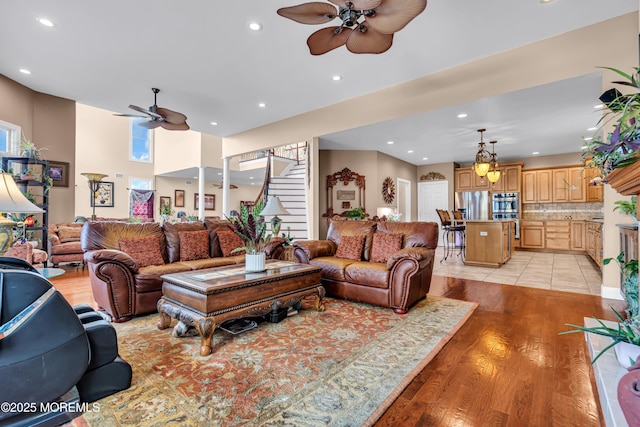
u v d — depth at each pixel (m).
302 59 3.72
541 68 3.37
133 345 2.33
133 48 3.46
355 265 3.43
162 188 11.20
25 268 1.73
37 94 4.78
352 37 2.41
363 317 2.95
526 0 2.69
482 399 1.65
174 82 4.35
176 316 2.40
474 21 2.99
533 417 1.50
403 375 1.89
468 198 8.50
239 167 10.12
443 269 5.46
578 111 4.36
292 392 1.71
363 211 6.32
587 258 6.73
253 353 2.19
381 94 4.65
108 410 1.55
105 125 9.91
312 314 3.04
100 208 9.73
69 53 3.56
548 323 2.77
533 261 6.35
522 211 8.16
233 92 4.70
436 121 4.77
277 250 4.21
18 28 3.07
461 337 2.48
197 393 1.70
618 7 2.82
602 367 1.45
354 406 1.59
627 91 2.94
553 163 7.82
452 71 3.98
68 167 5.18
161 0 2.69
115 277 2.79
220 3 2.74
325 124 5.35
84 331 1.55
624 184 1.39
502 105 4.06
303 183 7.36
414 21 2.96
